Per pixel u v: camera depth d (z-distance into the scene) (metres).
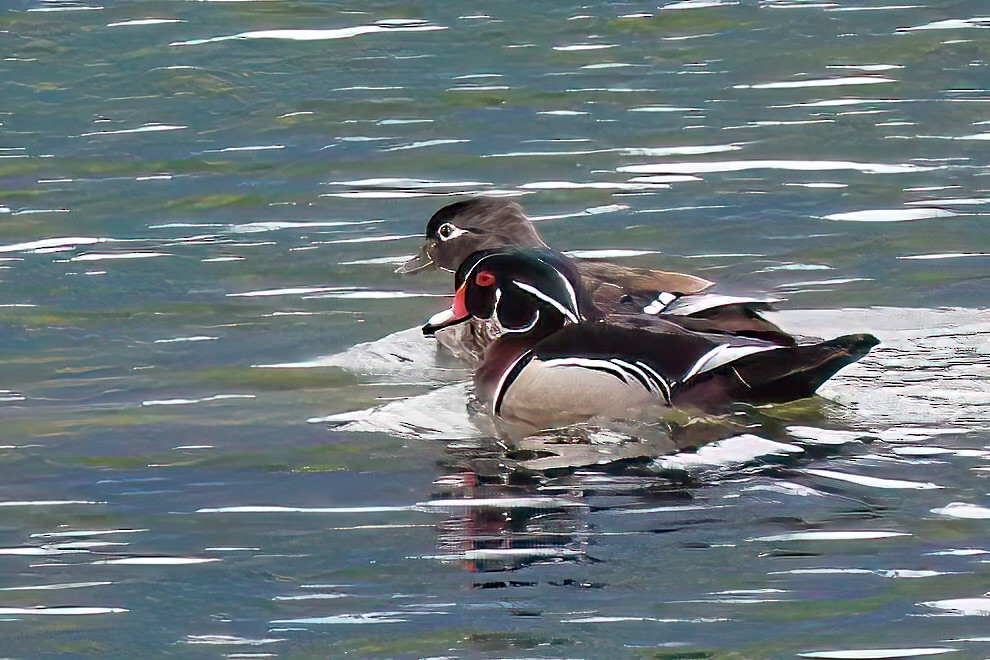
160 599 10.48
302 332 15.65
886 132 21.52
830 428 12.87
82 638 10.05
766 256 17.58
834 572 10.54
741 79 23.77
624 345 13.58
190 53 24.88
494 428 13.25
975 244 17.81
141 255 17.91
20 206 19.48
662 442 12.75
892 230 18.27
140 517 11.62
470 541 11.09
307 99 23.14
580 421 13.31
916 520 11.21
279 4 27.34
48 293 16.73
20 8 27.03
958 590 10.30
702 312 14.77
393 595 10.42
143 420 13.42
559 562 10.76
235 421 13.39
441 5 27.50
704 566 10.66
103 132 22.06
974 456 12.27
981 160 20.47
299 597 10.45
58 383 14.31
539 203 19.36
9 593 10.59
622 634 9.90
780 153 20.86
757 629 9.95
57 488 12.12
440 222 17.12
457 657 9.72
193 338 15.48
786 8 26.92
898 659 9.62
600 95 23.20
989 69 23.83
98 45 25.28
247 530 11.37
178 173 20.64
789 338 13.86
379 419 13.41
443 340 15.34
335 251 18.03
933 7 26.84
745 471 12.12
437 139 21.62
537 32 26.00
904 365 14.28
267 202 19.64
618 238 18.19
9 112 22.70
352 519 11.48
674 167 20.48
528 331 14.25
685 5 27.19
